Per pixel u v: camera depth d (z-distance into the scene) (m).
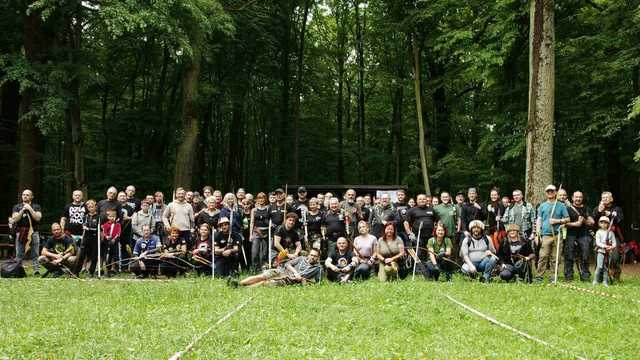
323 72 44.62
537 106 17.38
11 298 10.52
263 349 6.81
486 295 11.28
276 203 15.76
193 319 8.52
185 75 25.61
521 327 8.38
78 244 15.67
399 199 17.16
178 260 15.28
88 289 11.82
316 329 8.02
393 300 10.57
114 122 32.34
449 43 24.73
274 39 33.28
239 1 30.08
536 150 17.39
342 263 14.13
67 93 21.78
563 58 24.89
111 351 6.54
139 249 15.55
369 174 45.94
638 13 20.61
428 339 7.55
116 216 15.84
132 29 19.36
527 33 25.19
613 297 11.33
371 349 6.88
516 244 14.23
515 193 16.33
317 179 44.88
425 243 15.74
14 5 22.88
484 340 7.50
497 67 25.31
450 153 29.83
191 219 15.98
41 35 23.03
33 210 15.88
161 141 33.09
